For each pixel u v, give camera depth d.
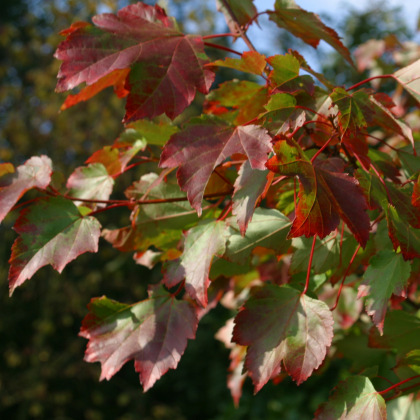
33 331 3.95
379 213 0.72
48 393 3.76
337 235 0.71
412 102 1.04
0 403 3.64
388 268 0.65
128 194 0.78
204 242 0.68
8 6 4.99
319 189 0.60
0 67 4.20
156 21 0.68
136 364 0.68
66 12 4.01
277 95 0.64
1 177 0.71
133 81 0.64
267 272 0.86
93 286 3.96
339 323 0.85
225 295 0.98
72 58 0.64
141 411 3.93
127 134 0.79
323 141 0.68
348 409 0.64
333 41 0.75
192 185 0.62
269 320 0.65
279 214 0.71
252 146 0.62
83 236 0.68
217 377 3.90
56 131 3.92
